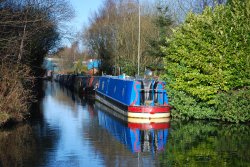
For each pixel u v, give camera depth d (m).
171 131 17.22
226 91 19.42
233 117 19.16
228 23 19.31
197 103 20.50
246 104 18.70
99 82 34.88
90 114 24.05
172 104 21.12
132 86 21.31
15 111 20.08
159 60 35.19
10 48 21.97
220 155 12.54
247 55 18.39
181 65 20.48
